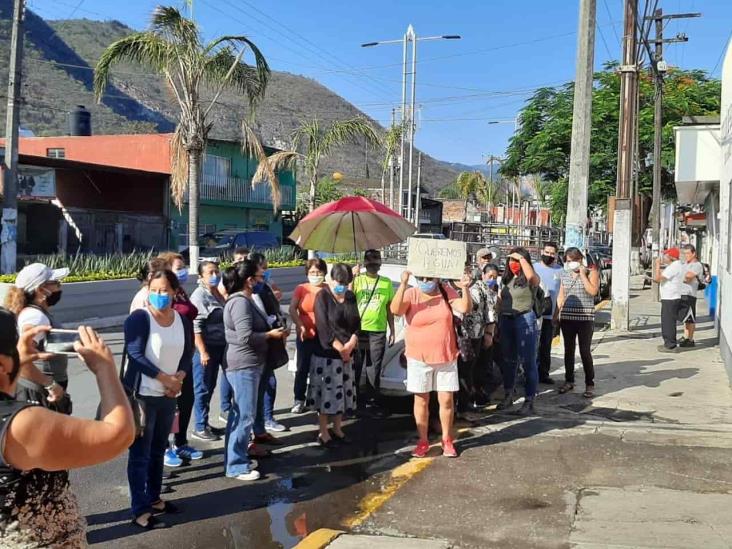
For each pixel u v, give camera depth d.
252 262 6.04
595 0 13.29
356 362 7.73
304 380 8.14
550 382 9.76
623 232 14.86
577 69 13.40
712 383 9.80
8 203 16.36
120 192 31.52
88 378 9.84
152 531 5.02
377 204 7.96
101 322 14.91
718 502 5.38
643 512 5.20
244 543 4.83
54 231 28.05
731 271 9.99
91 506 5.45
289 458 6.65
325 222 8.27
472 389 8.19
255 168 39.03
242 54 19.50
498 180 72.12
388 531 4.96
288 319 13.51
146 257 17.20
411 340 6.59
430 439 7.25
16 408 2.27
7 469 2.28
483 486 5.81
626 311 14.96
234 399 6.05
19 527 2.31
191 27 18.64
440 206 56.09
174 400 5.26
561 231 24.05
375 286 7.84
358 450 6.89
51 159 24.59
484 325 8.04
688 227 26.56
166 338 5.13
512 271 8.12
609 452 6.66
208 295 6.89
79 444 2.31
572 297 8.98
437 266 6.49
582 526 4.97
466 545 4.70
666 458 6.47
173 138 19.58
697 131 14.48
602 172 28.84
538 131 31.62
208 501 5.58
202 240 29.47
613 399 8.84
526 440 7.09
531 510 5.29
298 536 4.95
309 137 27.31
